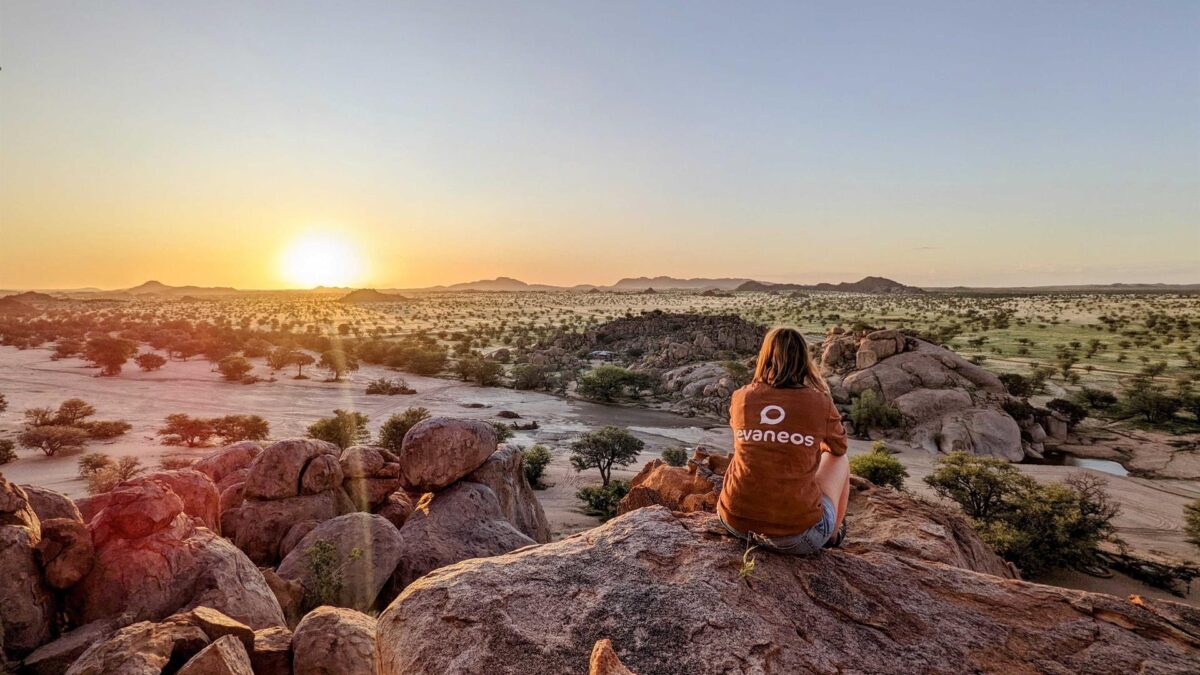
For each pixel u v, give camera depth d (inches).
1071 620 119.6
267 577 418.9
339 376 3688.5
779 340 140.2
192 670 233.8
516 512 697.6
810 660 106.8
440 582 132.7
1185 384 2704.2
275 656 283.1
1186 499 1621.6
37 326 6181.1
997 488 1256.8
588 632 114.9
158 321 7588.6
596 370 3346.5
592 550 144.5
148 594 333.4
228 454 724.7
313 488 590.2
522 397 3228.3
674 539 146.2
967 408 2225.6
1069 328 5718.5
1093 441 2218.3
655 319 5354.3
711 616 116.7
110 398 2955.2
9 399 2847.0
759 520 133.2
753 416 136.8
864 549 150.4
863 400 2295.8
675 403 3041.3
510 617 119.2
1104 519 1225.4
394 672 116.3
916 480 1729.8
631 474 1893.5
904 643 112.7
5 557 301.6
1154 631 115.3
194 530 396.5
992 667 107.2
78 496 1560.0
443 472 620.4
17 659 283.7
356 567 465.1
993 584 133.5
